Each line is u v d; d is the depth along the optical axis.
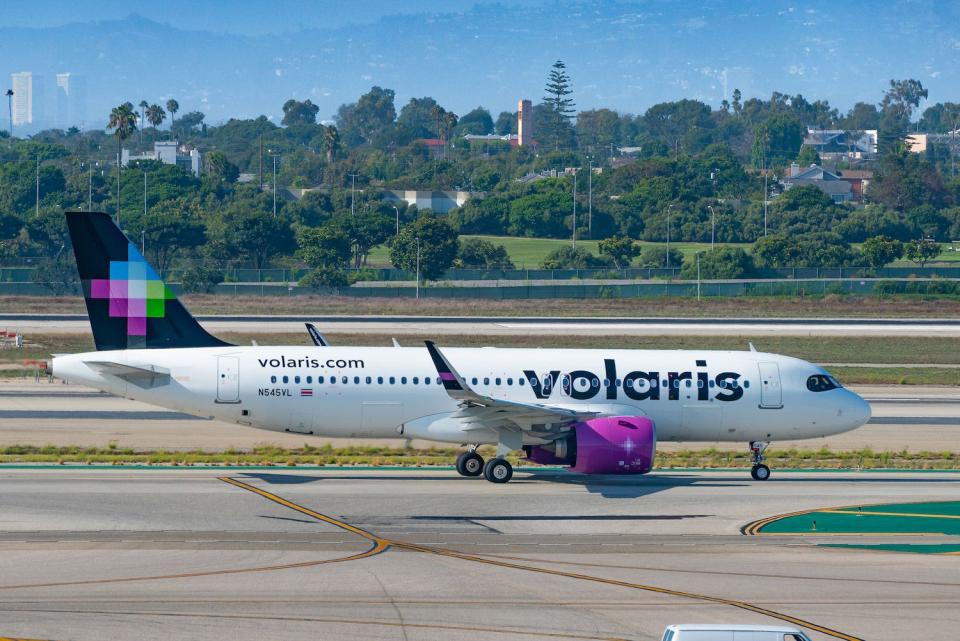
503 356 177.75
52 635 91.75
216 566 115.12
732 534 136.62
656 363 180.25
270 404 169.88
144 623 95.56
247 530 132.38
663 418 178.38
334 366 172.12
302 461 181.75
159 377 168.38
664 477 177.62
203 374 168.62
